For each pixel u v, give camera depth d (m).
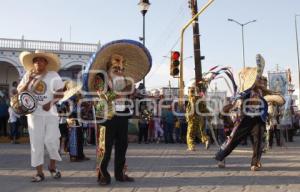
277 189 6.35
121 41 6.97
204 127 13.78
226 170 8.41
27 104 6.94
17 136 17.38
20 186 6.77
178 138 18.66
